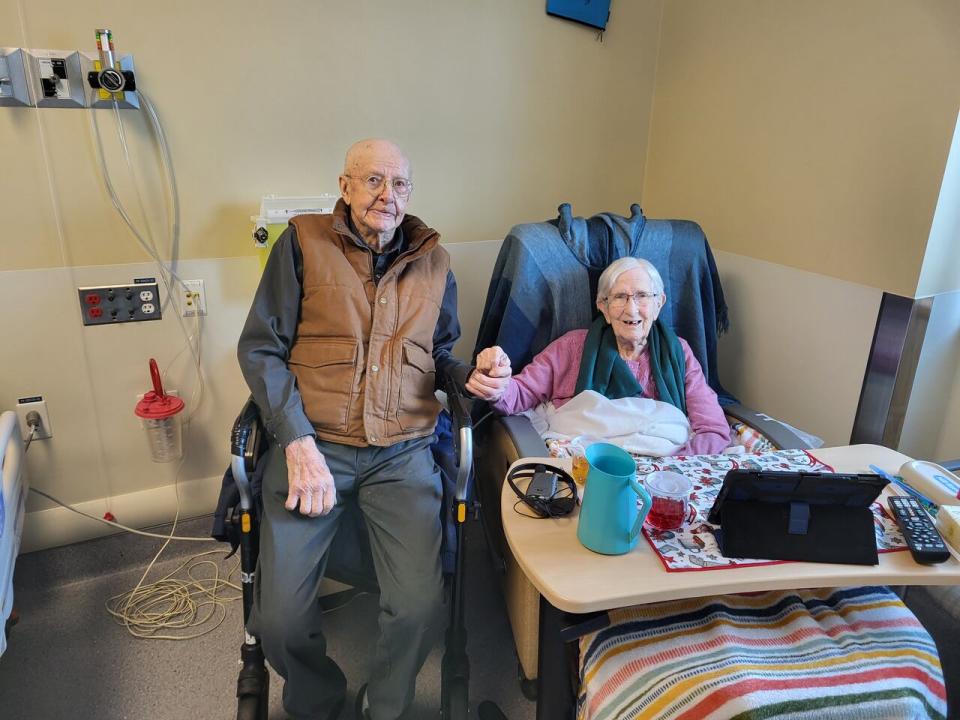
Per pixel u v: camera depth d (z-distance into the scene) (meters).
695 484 1.18
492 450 1.69
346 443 1.42
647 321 1.64
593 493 0.99
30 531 1.77
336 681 1.45
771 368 1.97
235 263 1.82
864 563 0.98
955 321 1.67
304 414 1.36
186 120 1.68
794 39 1.76
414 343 1.46
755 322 2.01
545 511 1.09
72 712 1.46
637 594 0.92
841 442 1.78
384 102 1.89
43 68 1.50
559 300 1.78
